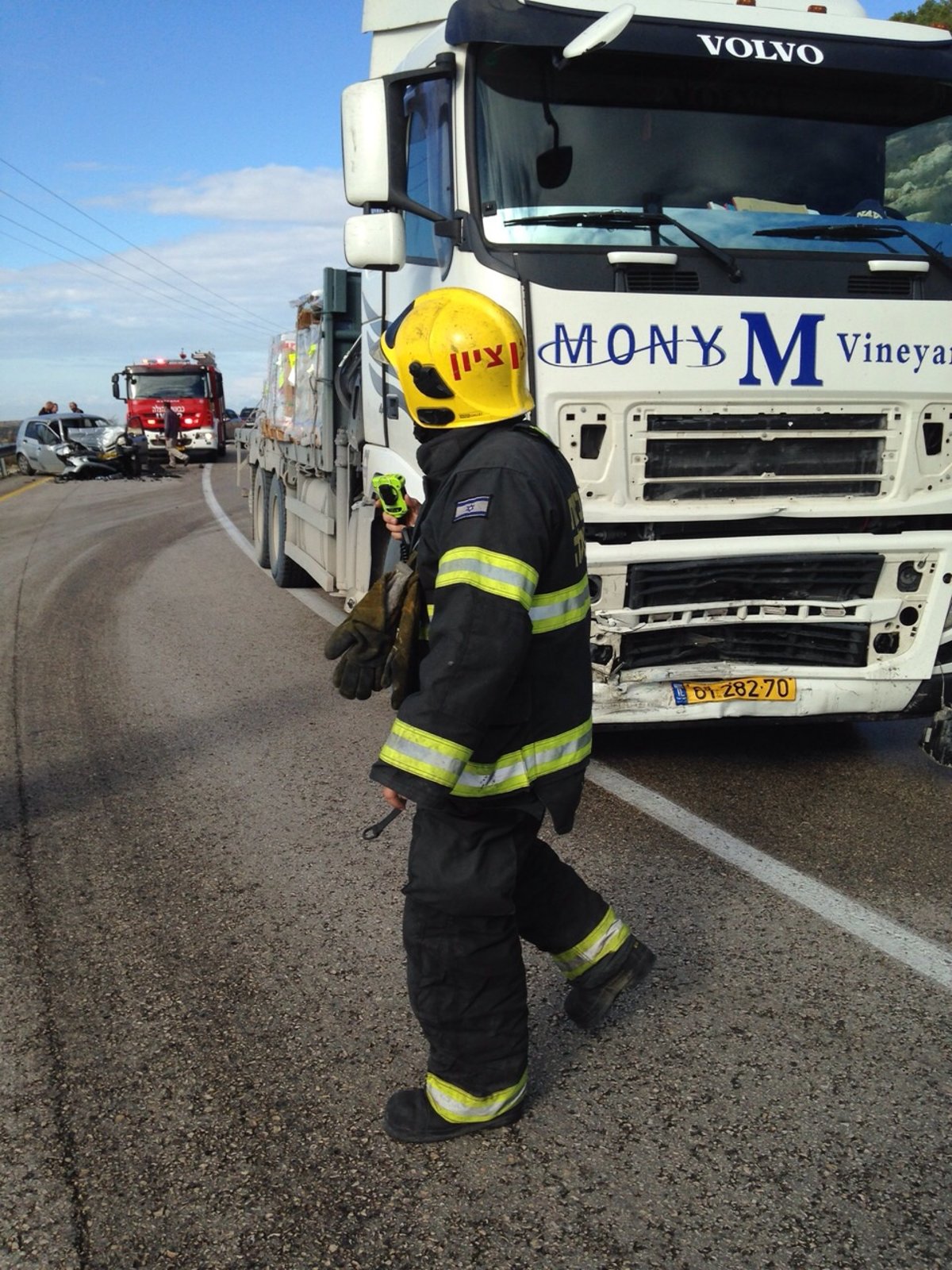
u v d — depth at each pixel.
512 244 4.26
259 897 3.84
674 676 4.44
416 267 5.06
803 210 4.61
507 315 2.36
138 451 27.11
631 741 5.56
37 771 5.25
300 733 5.82
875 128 4.74
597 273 4.25
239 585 10.66
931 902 3.67
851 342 4.38
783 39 4.66
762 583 4.42
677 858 4.05
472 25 4.30
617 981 2.76
